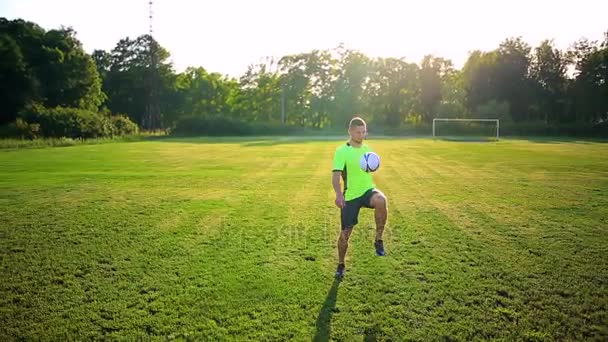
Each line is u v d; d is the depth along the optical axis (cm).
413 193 1037
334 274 492
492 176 1364
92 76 5997
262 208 860
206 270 505
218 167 1667
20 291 449
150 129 6919
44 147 3212
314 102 7388
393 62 7175
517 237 641
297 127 6384
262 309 405
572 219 761
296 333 362
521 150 2653
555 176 1362
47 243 616
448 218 770
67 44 5734
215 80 8181
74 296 436
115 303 419
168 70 7706
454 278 477
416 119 7369
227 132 5972
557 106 6162
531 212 820
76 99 5734
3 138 3706
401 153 2383
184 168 1634
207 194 1029
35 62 5356
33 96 5084
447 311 400
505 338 354
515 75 6241
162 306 412
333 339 354
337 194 483
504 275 486
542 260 536
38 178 1327
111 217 781
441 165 1714
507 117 6053
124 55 7688
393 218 769
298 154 2358
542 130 5594
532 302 416
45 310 405
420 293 439
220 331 365
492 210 838
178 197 989
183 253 570
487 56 6456
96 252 575
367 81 7381
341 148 496
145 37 7650
